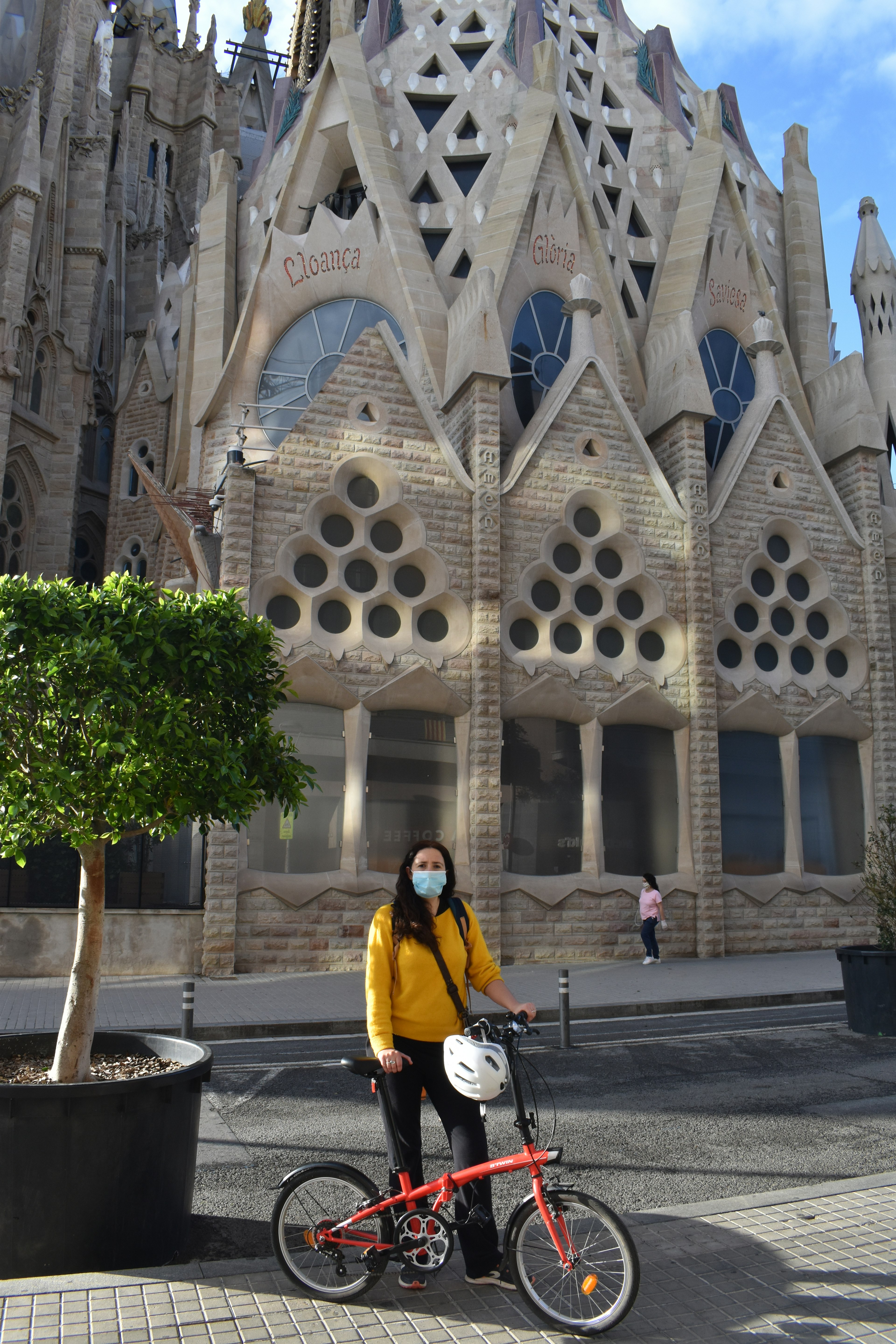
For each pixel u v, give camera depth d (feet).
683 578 69.62
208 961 53.57
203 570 60.80
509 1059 14.15
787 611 74.23
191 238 176.04
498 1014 41.98
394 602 61.67
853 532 76.54
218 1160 22.57
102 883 18.02
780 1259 15.56
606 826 65.16
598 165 94.43
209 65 187.42
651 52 106.22
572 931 61.98
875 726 74.69
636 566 68.28
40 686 18.15
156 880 62.28
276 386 81.25
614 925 62.95
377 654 60.18
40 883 60.29
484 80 93.97
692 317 83.71
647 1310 13.83
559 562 67.21
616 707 65.51
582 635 66.33
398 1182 14.61
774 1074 31.78
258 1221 18.65
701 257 85.30
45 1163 14.90
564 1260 13.42
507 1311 13.87
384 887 57.98
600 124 97.04
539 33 96.53
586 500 67.97
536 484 66.49
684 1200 19.89
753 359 80.74
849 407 79.87
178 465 92.48
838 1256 15.67
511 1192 20.57
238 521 57.88
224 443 81.05
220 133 191.83
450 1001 15.16
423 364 74.79
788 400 78.33
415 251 79.41
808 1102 28.12
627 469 69.41
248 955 55.06
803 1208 17.81
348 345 80.69
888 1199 18.30
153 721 17.88
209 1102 28.12
